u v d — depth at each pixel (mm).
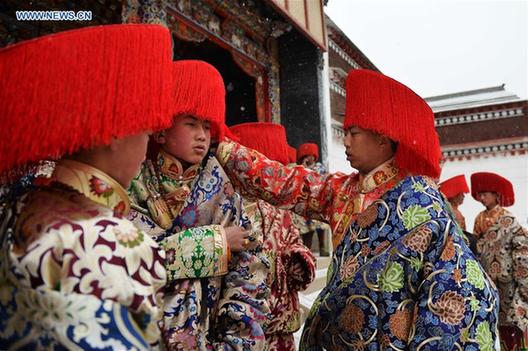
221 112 1604
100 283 777
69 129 826
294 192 1887
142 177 1532
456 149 14859
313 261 2402
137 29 911
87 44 852
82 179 908
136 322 832
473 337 1427
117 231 839
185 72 1516
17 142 823
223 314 1459
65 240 781
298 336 3723
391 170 1730
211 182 1548
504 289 4734
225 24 6941
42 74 827
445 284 1457
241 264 1533
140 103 889
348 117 1742
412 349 1437
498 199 5070
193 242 1393
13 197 974
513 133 14336
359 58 11102
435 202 1608
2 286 819
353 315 1545
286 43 8156
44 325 754
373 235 1618
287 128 8016
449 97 17047
